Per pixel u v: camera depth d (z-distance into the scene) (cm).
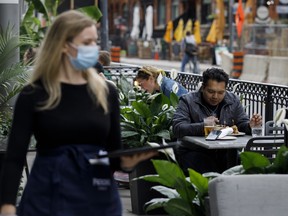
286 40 3812
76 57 572
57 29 579
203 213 834
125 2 6388
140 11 6078
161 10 5894
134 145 1167
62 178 574
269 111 1392
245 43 4091
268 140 1030
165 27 5781
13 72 1185
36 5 2217
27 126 579
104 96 589
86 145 584
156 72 1306
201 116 1089
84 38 577
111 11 6600
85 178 576
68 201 572
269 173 834
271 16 4925
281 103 1354
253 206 739
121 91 1311
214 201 744
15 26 1390
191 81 1730
